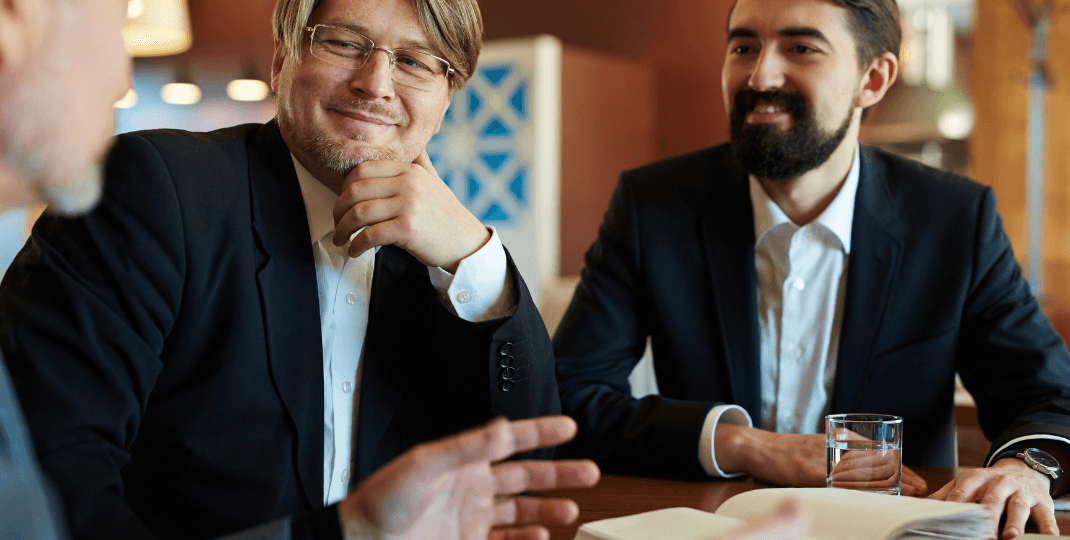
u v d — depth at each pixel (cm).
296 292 122
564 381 167
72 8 58
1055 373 155
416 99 130
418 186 123
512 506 83
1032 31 364
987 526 94
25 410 96
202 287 114
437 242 123
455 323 126
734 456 137
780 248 172
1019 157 371
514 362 127
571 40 514
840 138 164
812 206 171
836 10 159
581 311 179
